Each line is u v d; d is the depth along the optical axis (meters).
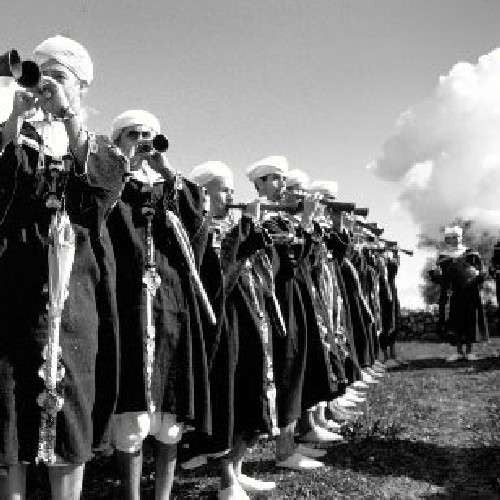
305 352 5.39
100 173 3.14
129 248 3.74
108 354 3.27
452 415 8.11
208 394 3.93
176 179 3.95
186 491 4.96
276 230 5.44
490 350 16.58
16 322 2.95
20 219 3.06
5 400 2.86
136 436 3.65
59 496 3.08
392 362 13.70
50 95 3.00
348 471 5.61
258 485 5.06
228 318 4.65
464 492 5.15
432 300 48.66
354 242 8.45
